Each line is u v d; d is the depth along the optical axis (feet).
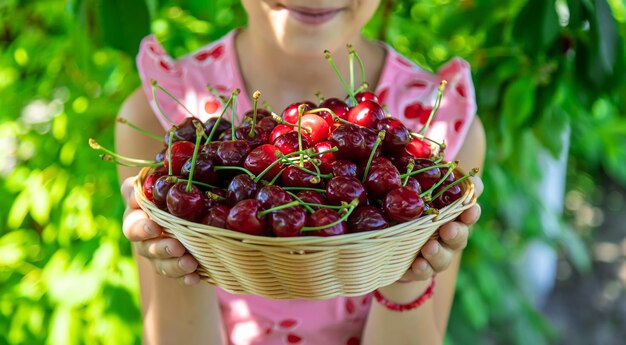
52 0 3.89
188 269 2.09
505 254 5.28
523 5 3.24
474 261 4.53
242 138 2.19
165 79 2.74
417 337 2.50
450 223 2.06
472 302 4.63
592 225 8.18
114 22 3.19
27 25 4.16
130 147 2.76
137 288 3.60
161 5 3.65
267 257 1.92
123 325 3.53
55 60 4.01
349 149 2.07
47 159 4.02
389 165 2.05
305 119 2.21
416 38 4.18
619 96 3.40
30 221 4.34
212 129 2.23
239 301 2.67
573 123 4.52
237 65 2.73
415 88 2.72
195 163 2.07
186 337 2.55
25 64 4.09
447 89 2.69
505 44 3.42
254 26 2.53
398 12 4.10
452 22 3.70
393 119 2.19
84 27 3.28
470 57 3.69
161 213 2.01
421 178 2.11
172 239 2.07
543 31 3.08
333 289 2.02
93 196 3.83
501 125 3.47
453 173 2.27
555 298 7.07
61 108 4.07
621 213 8.38
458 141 2.61
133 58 3.28
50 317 3.77
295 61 2.65
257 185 2.04
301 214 1.90
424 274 2.13
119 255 3.68
